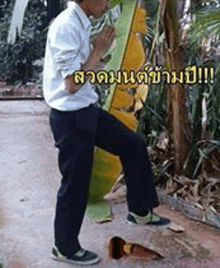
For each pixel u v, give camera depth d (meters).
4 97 7.62
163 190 3.14
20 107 6.93
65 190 2.20
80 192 2.20
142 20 2.77
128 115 2.86
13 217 2.88
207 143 2.98
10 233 2.65
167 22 2.80
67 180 2.19
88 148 2.18
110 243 2.37
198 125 3.08
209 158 3.03
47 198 3.20
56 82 2.17
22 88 8.59
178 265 2.27
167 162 3.24
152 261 2.31
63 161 2.19
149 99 3.37
